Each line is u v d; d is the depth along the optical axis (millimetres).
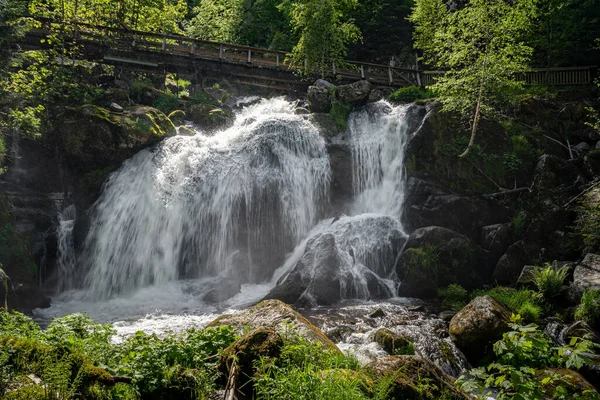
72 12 25719
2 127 18125
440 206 18094
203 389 6219
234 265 17844
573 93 24578
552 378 6168
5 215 15789
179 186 18422
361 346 11062
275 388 5562
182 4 32594
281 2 37562
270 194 18828
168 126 20375
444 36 21578
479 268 17062
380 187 20562
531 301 14109
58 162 18844
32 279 15195
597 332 12625
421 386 6344
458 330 11445
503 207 18469
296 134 20453
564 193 18125
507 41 21109
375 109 22312
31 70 20969
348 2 33969
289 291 14859
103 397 5707
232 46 26891
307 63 27078
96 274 17328
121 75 26609
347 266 16031
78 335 7578
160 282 17406
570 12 27453
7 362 5738
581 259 16109
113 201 18219
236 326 8562
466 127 20359
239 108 26703
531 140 20766
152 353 6629
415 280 16172
